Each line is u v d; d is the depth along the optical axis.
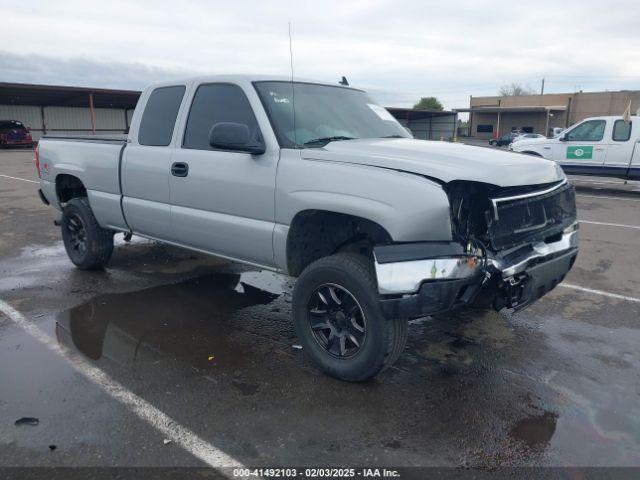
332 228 3.90
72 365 3.67
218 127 3.64
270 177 3.73
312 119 4.11
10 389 3.33
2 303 4.88
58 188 6.04
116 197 5.16
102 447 2.77
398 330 3.26
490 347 4.08
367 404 3.23
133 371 3.60
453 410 3.18
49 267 6.11
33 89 32.62
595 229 8.67
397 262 3.06
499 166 3.31
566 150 13.98
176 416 3.07
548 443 2.88
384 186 3.16
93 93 35.22
